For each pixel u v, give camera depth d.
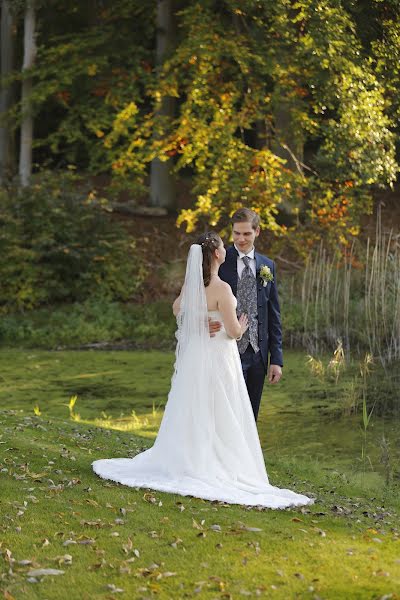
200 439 6.11
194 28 16.36
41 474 6.21
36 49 18.86
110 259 17.45
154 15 19.47
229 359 6.21
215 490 5.92
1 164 20.44
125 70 18.44
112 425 9.39
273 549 4.93
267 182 15.70
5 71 20.39
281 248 17.45
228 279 7.05
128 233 19.59
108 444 7.63
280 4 15.22
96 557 4.75
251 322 7.03
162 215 20.53
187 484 5.97
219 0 17.66
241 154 15.91
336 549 4.96
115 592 4.33
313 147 23.30
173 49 18.06
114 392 11.32
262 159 15.88
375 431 9.14
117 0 19.14
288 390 11.18
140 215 20.44
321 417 9.77
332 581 4.47
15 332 15.65
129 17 19.38
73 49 18.33
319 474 7.45
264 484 6.18
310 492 6.65
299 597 4.29
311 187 16.92
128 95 18.16
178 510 5.55
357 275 16.20
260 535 5.16
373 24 16.88
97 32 18.75
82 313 16.55
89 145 20.84
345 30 16.31
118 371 12.76
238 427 6.18
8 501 5.59
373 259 13.93
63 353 14.35
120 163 16.86
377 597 4.27
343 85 15.46
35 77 20.69
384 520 5.86
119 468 6.35
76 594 4.31
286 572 4.59
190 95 16.14
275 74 15.96
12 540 4.95
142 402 10.73
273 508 5.75
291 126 16.81
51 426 8.10
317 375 11.99
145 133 17.42
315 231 17.92
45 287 16.98
